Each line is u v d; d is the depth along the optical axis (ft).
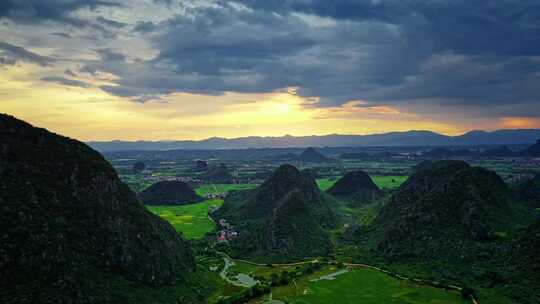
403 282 474.08
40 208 394.11
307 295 447.42
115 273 404.16
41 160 440.86
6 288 315.78
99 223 431.43
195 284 466.70
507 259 478.59
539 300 386.52
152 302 390.21
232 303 423.23
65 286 339.77
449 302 412.36
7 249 338.54
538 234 483.10
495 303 397.39
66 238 389.60
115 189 477.77
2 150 419.33
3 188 388.98
